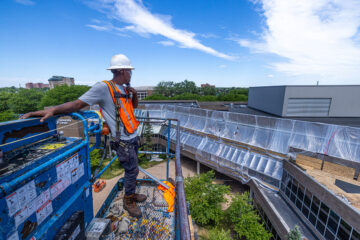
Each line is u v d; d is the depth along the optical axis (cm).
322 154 1614
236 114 2528
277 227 1474
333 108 4091
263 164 2072
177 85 17025
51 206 198
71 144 234
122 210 355
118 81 254
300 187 1559
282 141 1986
